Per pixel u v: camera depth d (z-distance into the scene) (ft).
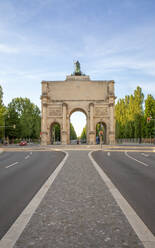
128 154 94.12
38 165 55.93
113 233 14.70
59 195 24.48
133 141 312.29
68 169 45.27
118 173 42.01
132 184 31.65
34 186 30.55
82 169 45.24
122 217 17.61
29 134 307.17
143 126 262.88
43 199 22.90
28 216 17.93
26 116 305.32
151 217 18.04
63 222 16.62
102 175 37.73
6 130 283.79
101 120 230.48
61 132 228.84
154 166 53.06
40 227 15.75
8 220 17.75
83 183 31.07
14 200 23.53
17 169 48.88
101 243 13.35
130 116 299.79
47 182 31.78
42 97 229.04
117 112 352.28
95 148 150.82
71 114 246.68
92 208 19.89
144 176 38.58
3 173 43.09
